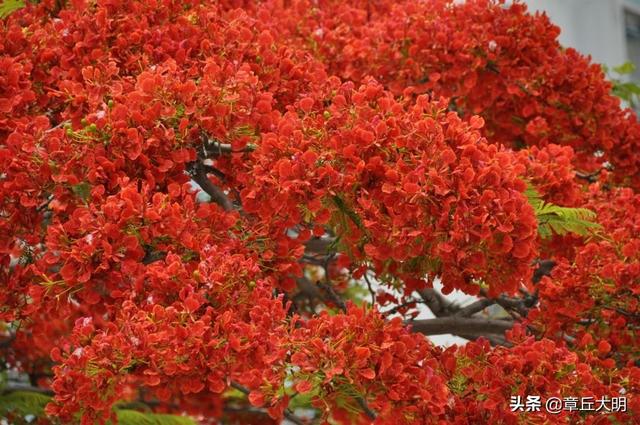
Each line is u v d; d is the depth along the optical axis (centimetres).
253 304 543
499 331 727
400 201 534
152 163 595
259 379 509
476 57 804
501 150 613
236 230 611
